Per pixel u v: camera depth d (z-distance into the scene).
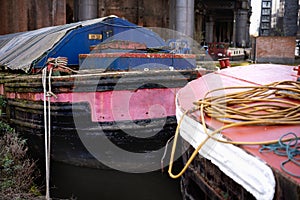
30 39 7.73
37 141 5.27
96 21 6.20
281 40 21.20
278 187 2.02
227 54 26.36
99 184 5.28
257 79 4.45
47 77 4.79
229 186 2.78
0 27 17.45
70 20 22.95
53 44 5.80
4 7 17.27
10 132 5.52
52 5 17.73
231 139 2.57
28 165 4.93
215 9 49.75
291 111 2.86
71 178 5.37
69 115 4.78
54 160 5.36
